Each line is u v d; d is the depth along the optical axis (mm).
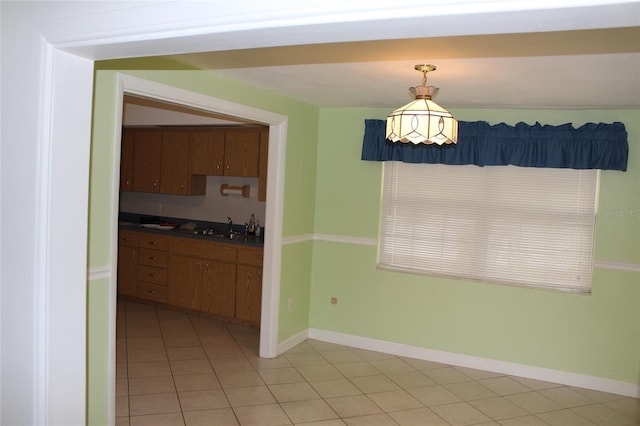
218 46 1817
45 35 1953
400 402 3982
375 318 5168
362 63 3193
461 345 4859
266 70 3531
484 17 1345
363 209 5180
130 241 6262
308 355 4934
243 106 4008
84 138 2121
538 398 4203
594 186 4449
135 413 3531
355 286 5238
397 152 4938
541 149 4484
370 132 5020
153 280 6137
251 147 5828
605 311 4395
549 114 4512
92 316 2850
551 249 4586
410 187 5043
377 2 1396
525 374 4648
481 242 4809
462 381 4488
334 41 1663
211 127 6031
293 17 1509
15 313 2092
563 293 4508
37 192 2012
